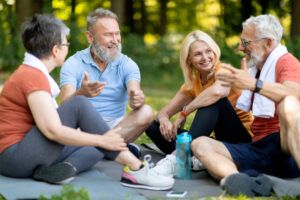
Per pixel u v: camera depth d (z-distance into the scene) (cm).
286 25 2245
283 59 504
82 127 489
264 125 518
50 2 2109
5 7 2011
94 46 590
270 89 469
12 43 1905
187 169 516
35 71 472
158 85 1823
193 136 530
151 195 458
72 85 590
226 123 540
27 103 473
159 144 612
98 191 452
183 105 613
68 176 462
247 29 521
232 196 445
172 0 2495
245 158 496
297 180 504
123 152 479
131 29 2406
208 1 2420
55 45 486
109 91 602
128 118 573
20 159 465
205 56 557
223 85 477
